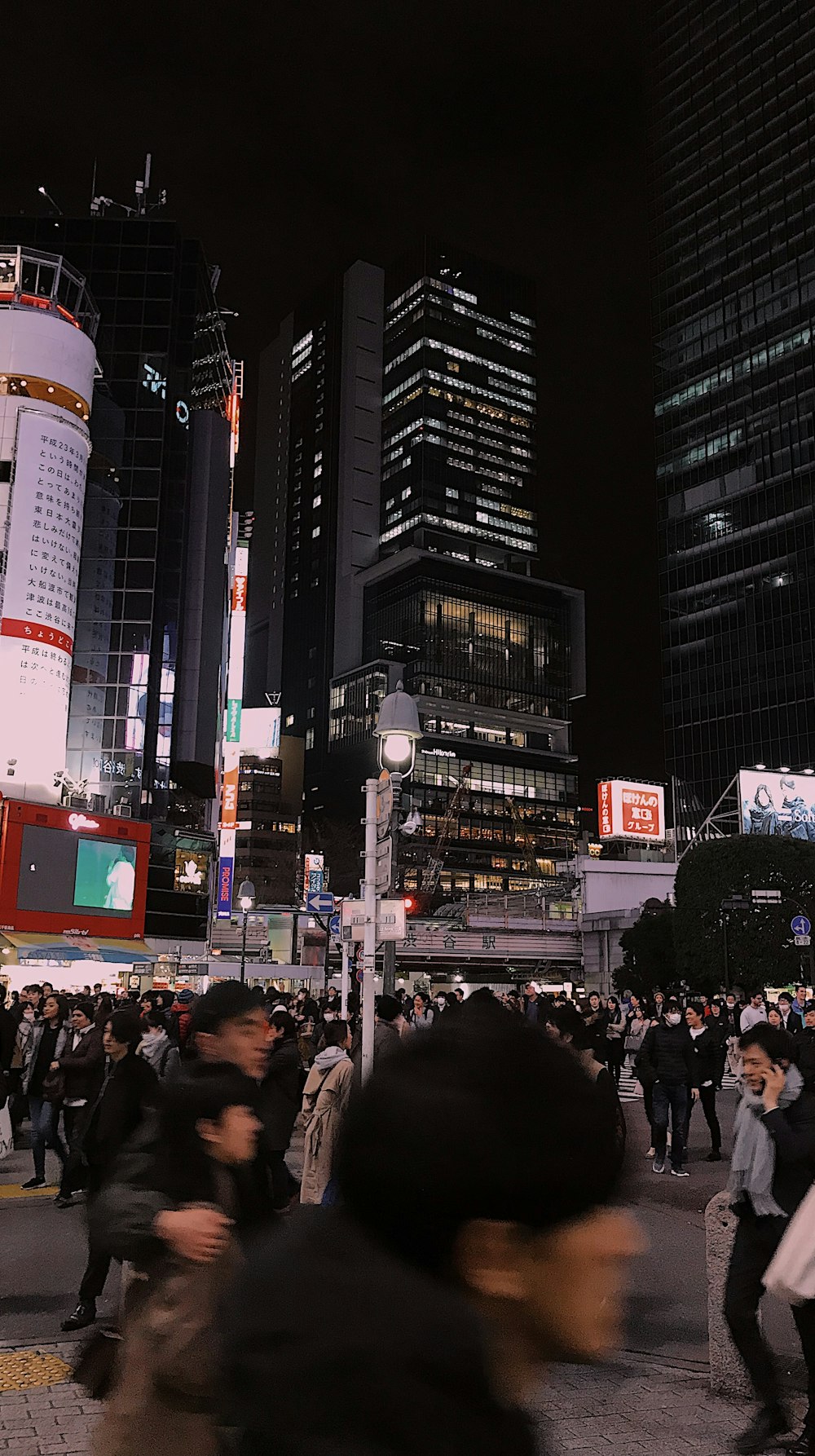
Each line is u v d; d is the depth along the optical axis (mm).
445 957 67000
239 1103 3199
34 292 58531
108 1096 5742
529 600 154750
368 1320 781
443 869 131375
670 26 132625
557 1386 5488
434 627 145750
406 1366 762
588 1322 812
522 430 165125
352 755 145500
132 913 53781
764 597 109750
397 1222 838
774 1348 6129
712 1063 14078
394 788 10922
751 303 117500
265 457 190375
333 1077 7336
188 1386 1311
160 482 66688
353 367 168750
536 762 146875
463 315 164500
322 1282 817
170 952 60188
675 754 114062
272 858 125688
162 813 62531
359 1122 868
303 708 161000
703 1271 8086
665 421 124000
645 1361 5930
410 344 163375
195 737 65750
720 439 117812
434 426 158125
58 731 53406
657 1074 13258
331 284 177875
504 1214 808
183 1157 3082
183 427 69125
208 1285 2361
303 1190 7219
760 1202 4883
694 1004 14227
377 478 166125
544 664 153500
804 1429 4621
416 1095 849
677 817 108188
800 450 109562
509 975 82750
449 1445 750
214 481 71250
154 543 65625
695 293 123688
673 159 129500
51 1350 5977
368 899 10711
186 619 67875
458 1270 829
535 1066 863
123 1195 2979
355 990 26141
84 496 58594
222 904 70750
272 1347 792
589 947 71062
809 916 51938
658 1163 13312
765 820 64188
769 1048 4961
